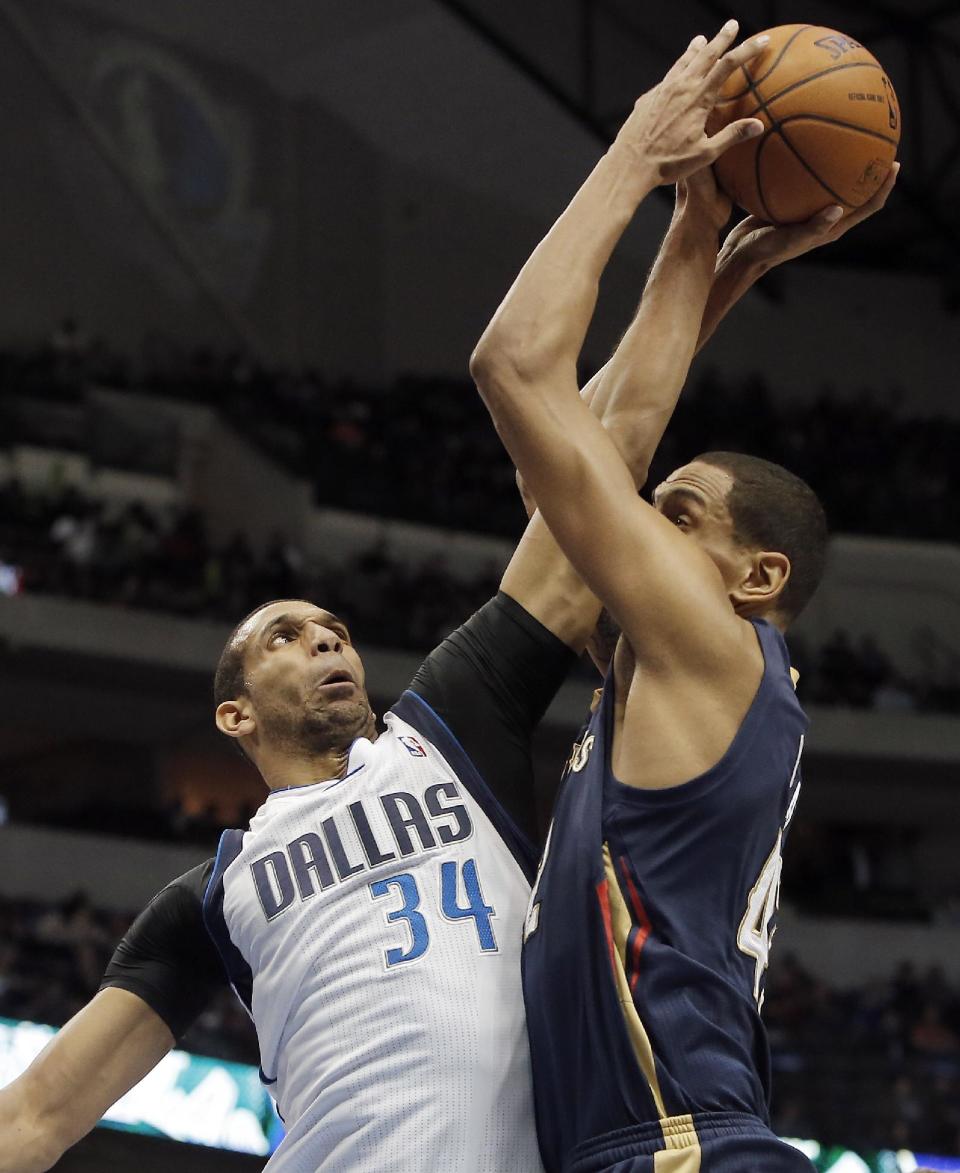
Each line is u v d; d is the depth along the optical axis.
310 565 16.69
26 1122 2.11
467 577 17.91
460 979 1.81
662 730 1.69
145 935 2.18
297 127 19.75
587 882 1.69
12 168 17.88
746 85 1.94
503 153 19.09
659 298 2.06
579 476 1.72
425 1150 1.74
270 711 2.17
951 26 17.34
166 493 17.03
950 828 17.42
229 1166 5.13
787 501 1.89
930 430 19.78
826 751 15.86
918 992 13.30
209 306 19.00
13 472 16.02
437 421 18.98
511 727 2.06
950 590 18.38
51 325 17.89
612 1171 1.60
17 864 13.41
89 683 14.88
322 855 1.93
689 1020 1.62
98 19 18.52
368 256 19.77
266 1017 1.93
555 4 16.69
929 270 20.58
